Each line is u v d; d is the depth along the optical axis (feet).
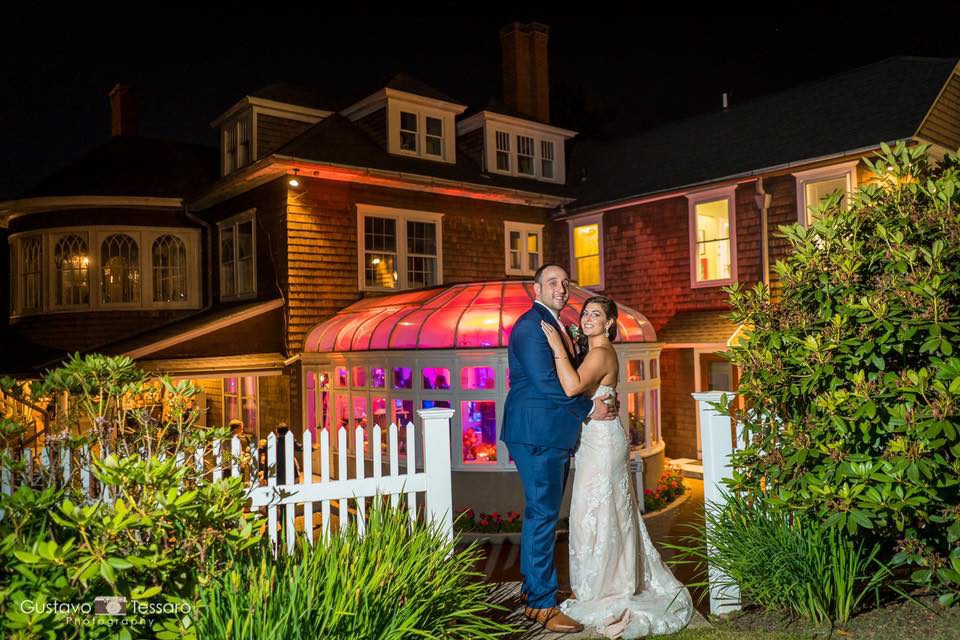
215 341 46.29
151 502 10.75
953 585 14.73
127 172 60.49
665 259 53.57
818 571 14.40
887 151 16.63
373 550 12.48
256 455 14.11
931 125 43.45
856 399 14.03
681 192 51.42
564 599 16.67
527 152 62.95
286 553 12.62
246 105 54.60
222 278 56.85
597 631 14.23
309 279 48.96
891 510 13.74
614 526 14.87
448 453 15.90
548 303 14.99
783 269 16.60
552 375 14.35
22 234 58.70
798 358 14.83
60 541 11.50
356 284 50.96
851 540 15.14
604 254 57.93
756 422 16.24
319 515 33.73
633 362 41.98
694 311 51.57
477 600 14.97
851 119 47.06
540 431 14.35
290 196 48.49
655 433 43.16
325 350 45.60
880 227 15.30
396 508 13.99
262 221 51.06
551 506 14.65
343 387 43.91
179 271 59.31
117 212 57.36
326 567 11.83
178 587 11.16
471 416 38.22
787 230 16.99
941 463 13.38
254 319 47.93
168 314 58.44
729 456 16.56
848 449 14.62
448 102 56.95
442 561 13.51
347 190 50.93
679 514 35.73
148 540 11.50
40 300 57.57
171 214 59.11
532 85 66.08
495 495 35.12
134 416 13.87
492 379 37.47
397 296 46.75
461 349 35.83
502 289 40.45
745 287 48.44
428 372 39.65
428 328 37.99
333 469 44.14
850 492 13.51
